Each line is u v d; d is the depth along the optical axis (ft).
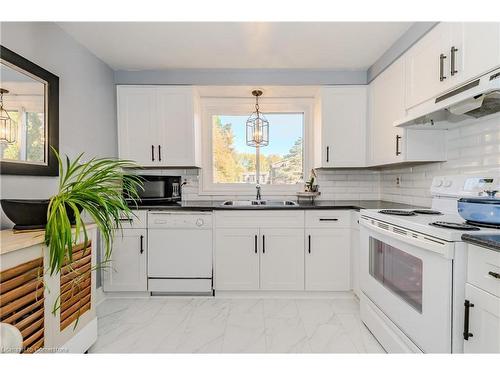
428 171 7.00
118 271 7.62
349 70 8.54
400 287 4.76
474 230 3.69
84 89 7.03
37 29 5.47
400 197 8.32
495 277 3.08
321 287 7.60
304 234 7.57
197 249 7.62
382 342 5.29
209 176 9.91
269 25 6.15
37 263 3.87
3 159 4.60
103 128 7.88
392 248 5.01
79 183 4.31
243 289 7.61
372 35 6.57
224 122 10.03
